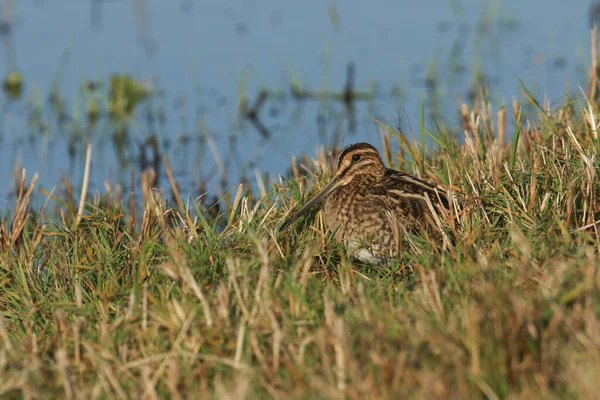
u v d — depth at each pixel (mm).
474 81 20406
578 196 10148
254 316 8188
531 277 8086
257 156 18109
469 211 10148
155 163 17984
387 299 8961
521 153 11688
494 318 7359
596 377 6531
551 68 21062
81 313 9281
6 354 8445
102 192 16531
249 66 22484
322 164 12781
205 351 7992
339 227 10805
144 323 8383
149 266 9883
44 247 11305
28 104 20812
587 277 7812
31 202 15625
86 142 19156
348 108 20297
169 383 7473
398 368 6910
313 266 10305
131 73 21938
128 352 8180
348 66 20938
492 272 8516
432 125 18312
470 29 24297
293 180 11711
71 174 17484
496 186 10336
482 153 12000
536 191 10211
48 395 7652
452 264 9195
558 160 10508
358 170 11438
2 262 10859
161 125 19844
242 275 8820
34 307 9508
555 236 9109
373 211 10781
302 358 7551
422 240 9742
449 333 7344
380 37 24031
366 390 6879
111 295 9430
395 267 9883
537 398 6672
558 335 7203
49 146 18953
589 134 11516
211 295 8562
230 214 10812
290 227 10750
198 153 18422
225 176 16641
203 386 7500
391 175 11398
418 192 10883
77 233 11109
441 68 21844
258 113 20328
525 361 7047
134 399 7422
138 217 14547
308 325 8195
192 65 22531
